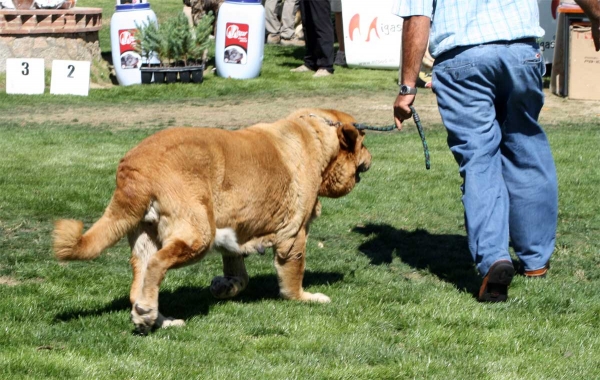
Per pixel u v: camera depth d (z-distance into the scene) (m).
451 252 10.20
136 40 24.14
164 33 24.27
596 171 14.18
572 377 6.41
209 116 20.06
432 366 6.54
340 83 24.66
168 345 6.80
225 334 7.15
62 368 6.20
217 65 25.69
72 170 13.95
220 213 7.22
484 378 6.34
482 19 8.19
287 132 7.88
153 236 7.03
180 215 6.80
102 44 32.62
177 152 6.90
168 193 6.77
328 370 6.38
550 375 6.45
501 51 8.11
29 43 24.11
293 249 7.93
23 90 22.84
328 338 7.12
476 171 8.30
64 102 21.86
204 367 6.38
